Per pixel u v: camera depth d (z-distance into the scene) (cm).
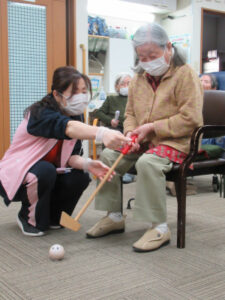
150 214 161
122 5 455
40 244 172
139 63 175
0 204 254
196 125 164
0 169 186
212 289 124
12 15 343
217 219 218
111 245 170
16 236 184
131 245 170
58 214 197
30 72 358
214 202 264
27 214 186
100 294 120
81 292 122
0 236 184
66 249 165
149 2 457
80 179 191
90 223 208
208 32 747
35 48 359
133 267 143
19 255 157
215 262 149
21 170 178
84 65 386
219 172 193
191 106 162
